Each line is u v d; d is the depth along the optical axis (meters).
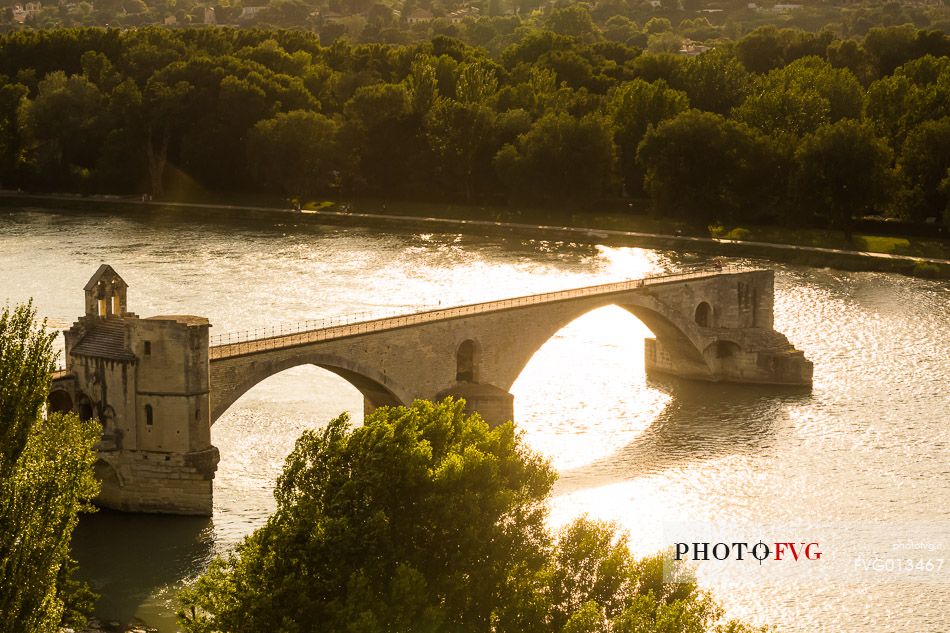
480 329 144.75
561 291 159.38
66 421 79.50
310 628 77.69
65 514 72.12
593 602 74.25
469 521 82.44
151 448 116.88
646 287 163.75
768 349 171.38
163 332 115.00
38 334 71.94
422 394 139.12
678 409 158.12
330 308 195.50
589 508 122.88
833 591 106.19
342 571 79.12
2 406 69.75
